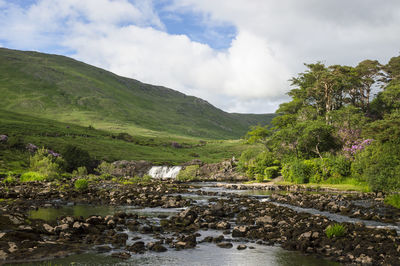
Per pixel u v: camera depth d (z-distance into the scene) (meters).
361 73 84.38
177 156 140.50
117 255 13.27
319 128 60.09
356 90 88.75
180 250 14.52
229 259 13.28
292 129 65.12
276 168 65.25
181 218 21.19
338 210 26.14
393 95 76.50
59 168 72.25
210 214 23.50
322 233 16.72
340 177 50.44
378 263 12.57
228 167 89.56
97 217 19.33
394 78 82.31
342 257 13.26
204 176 85.88
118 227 18.44
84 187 40.81
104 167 84.69
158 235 17.11
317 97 89.56
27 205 27.09
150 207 28.31
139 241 15.70
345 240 15.33
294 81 95.38
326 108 81.88
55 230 16.27
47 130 144.00
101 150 124.62
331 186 46.72
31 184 46.78
